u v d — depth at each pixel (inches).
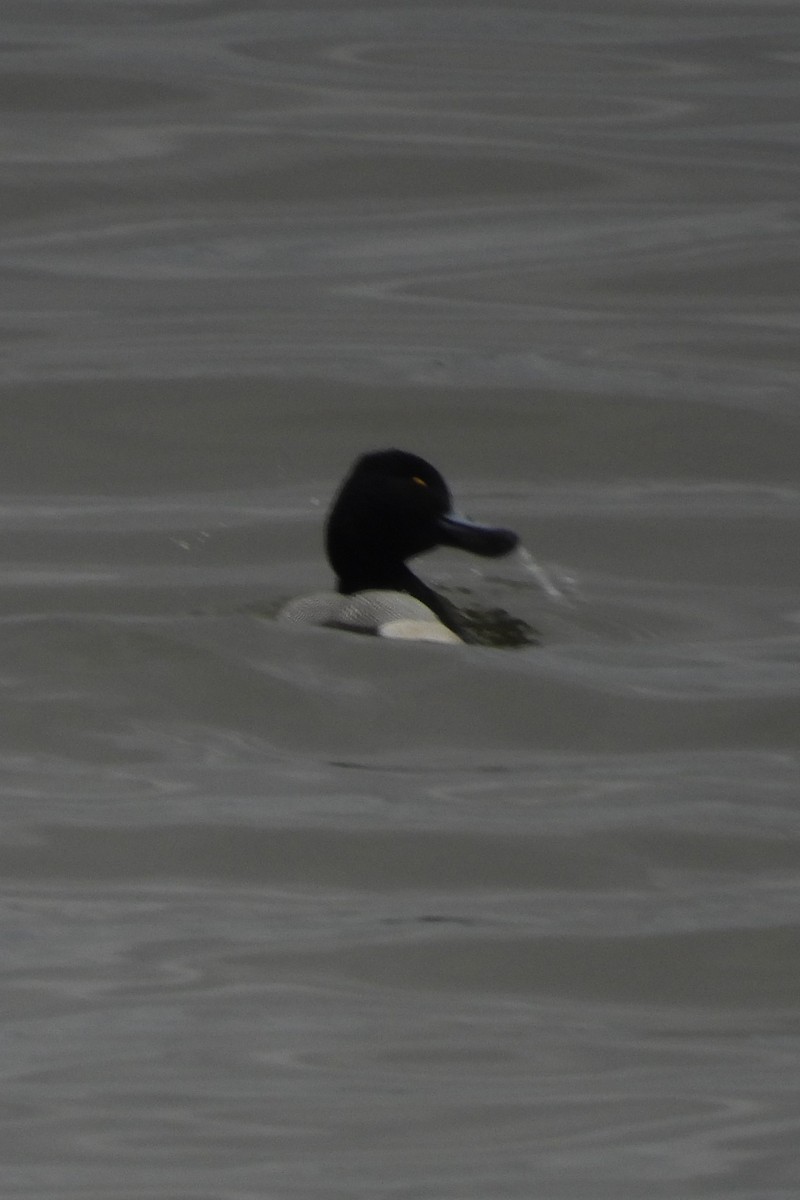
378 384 730.2
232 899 364.5
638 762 430.6
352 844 386.3
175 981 332.5
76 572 577.0
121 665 456.8
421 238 893.8
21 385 723.4
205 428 697.6
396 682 455.2
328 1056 309.6
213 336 776.3
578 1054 313.1
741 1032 321.7
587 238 892.6
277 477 668.7
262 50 1151.6
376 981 336.2
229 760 422.6
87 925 352.8
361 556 500.4
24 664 455.2
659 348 772.6
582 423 705.0
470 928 354.0
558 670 473.1
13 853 379.6
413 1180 275.1
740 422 704.4
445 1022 322.0
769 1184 274.4
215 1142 284.2
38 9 1222.9
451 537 499.2
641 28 1245.1
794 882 374.0
